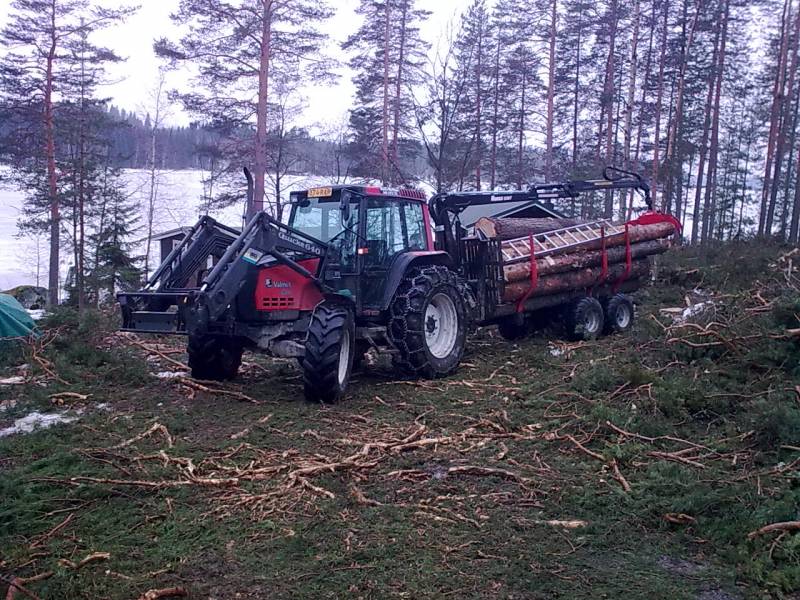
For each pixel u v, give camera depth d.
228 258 6.98
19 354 9.13
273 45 21.17
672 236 12.52
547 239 10.79
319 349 7.06
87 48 25.42
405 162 24.28
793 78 25.91
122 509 4.68
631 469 5.43
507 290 9.76
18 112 24.44
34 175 26.14
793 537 4.14
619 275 11.50
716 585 3.85
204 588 3.71
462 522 4.54
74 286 15.95
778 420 5.60
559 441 6.08
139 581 3.77
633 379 7.12
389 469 5.46
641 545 4.30
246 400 7.41
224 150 22.39
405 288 8.41
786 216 28.17
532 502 4.87
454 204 10.11
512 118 28.45
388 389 7.93
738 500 4.57
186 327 6.78
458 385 8.06
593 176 25.02
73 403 7.42
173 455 5.66
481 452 5.86
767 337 7.32
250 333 7.39
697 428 6.29
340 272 7.96
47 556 4.05
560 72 29.17
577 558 4.12
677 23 25.98
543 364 8.82
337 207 8.12
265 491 4.98
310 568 3.93
